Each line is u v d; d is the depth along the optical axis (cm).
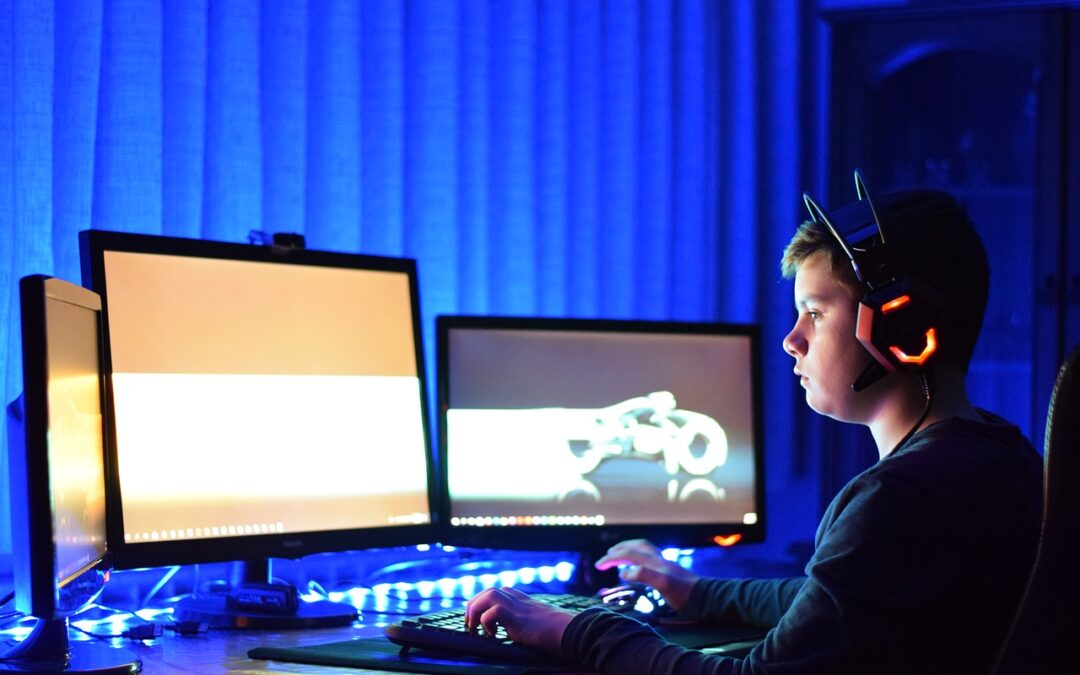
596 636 123
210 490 158
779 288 281
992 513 112
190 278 160
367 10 225
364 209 225
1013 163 241
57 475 117
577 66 260
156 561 151
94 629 153
